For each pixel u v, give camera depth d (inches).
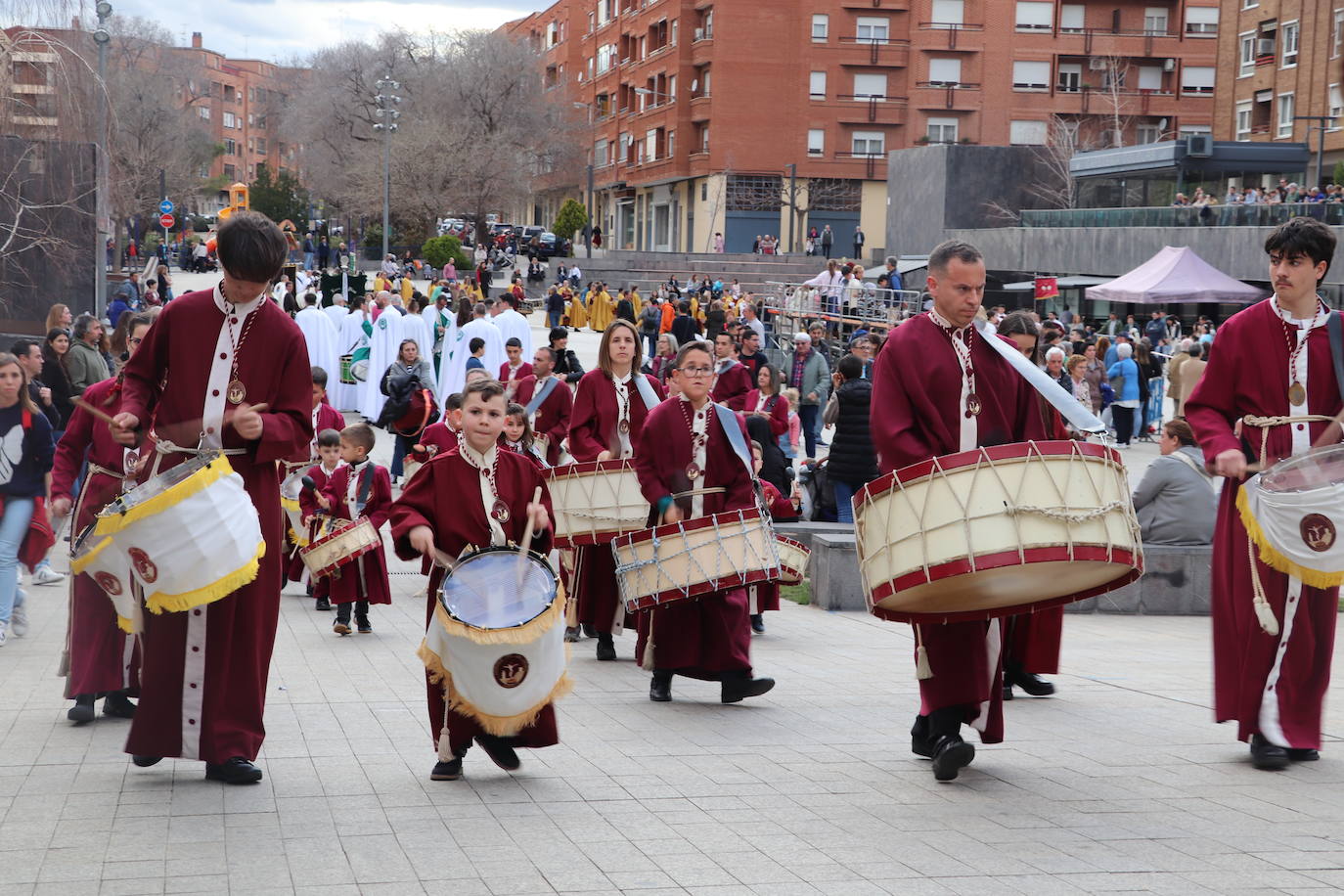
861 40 2982.3
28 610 440.8
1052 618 325.4
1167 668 374.6
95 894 180.4
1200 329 1282.0
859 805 231.1
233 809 223.5
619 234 3762.3
